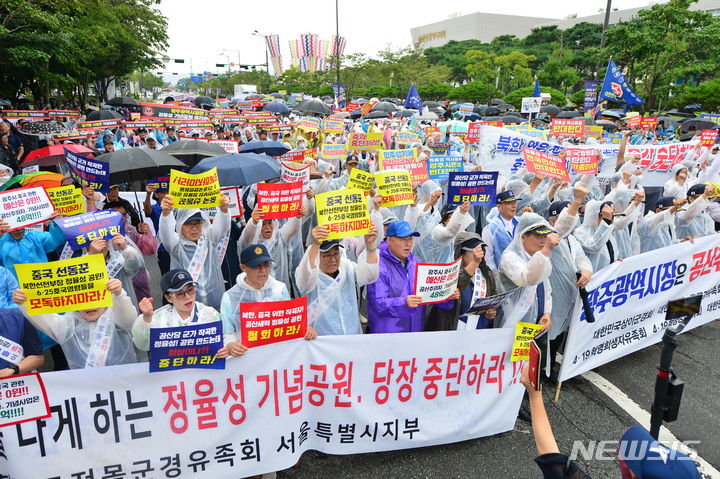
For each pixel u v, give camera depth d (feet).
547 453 6.59
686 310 8.82
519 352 12.71
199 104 95.25
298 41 227.20
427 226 18.94
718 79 96.17
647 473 5.27
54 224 15.78
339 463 12.42
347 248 17.56
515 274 12.97
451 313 13.48
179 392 10.44
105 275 9.78
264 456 11.39
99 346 10.74
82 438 10.05
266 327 10.69
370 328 13.30
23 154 38.09
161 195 20.56
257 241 16.38
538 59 249.75
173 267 15.08
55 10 51.49
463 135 43.73
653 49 70.85
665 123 72.38
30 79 66.74
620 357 17.74
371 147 33.32
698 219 22.26
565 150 23.65
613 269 15.76
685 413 14.73
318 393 11.60
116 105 82.79
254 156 19.90
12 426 9.61
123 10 91.50
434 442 12.57
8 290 12.91
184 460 10.80
